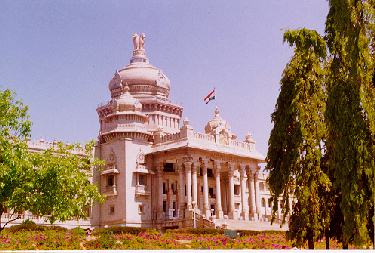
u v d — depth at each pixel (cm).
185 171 7225
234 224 6988
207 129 8950
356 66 2591
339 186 2641
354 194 2517
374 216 2414
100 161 3312
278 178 3180
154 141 7788
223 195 8350
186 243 4575
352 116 2588
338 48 2808
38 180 2708
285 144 3162
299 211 3109
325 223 3023
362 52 2594
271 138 3259
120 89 8956
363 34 2619
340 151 2606
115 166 7456
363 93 2583
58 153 3122
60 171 2786
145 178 7550
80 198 2969
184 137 7306
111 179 7512
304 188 3044
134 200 7306
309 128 3098
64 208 2838
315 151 3059
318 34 3134
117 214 7269
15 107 2831
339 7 2717
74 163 3016
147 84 8994
